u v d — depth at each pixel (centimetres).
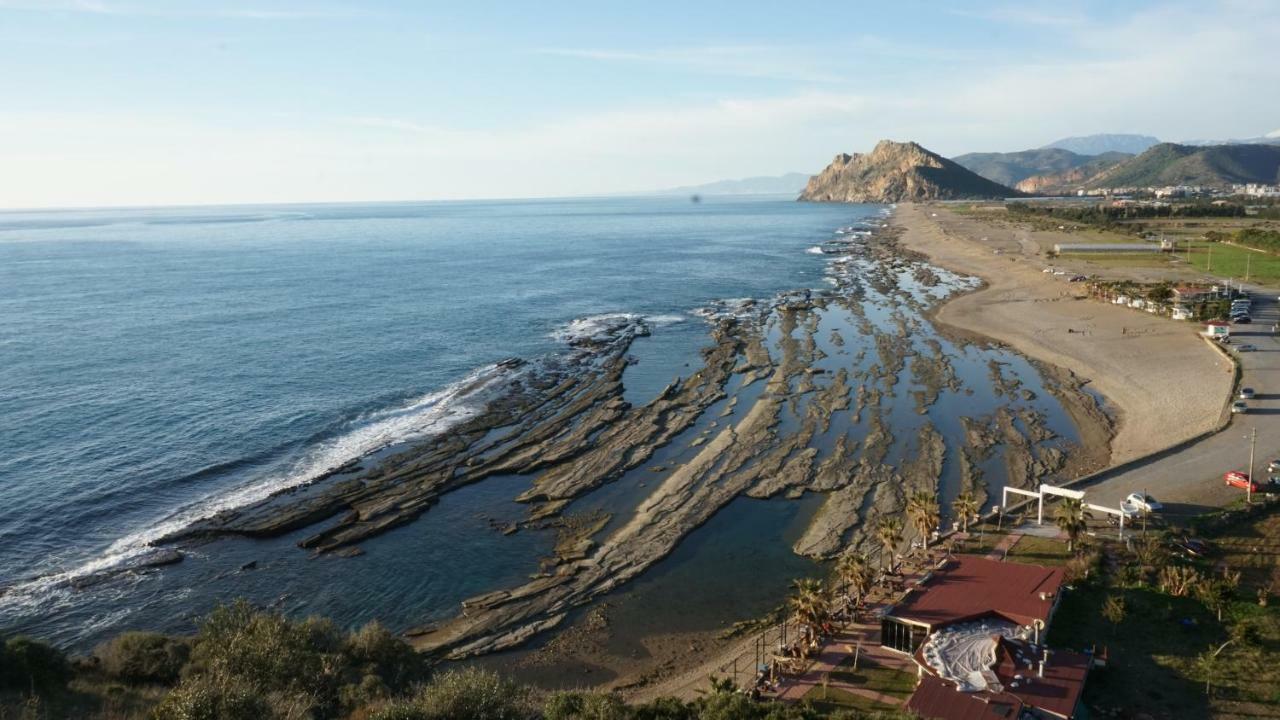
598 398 10025
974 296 16362
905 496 7075
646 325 14675
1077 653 4322
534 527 6775
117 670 4047
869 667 4556
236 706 3256
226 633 4200
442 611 5606
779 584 5819
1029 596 4828
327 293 18038
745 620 5384
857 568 5072
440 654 5062
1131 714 3994
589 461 8031
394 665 4412
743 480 7519
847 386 10331
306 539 6538
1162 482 6781
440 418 9375
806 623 4841
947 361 11438
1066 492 6075
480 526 6806
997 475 7475
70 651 5028
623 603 5641
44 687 3638
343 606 5653
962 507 6100
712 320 15050
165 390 10288
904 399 9762
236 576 6006
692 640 5188
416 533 6688
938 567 5303
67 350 12244
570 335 13838
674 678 4766
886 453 8069
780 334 13562
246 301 16838
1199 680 4247
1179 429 8181
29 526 6675
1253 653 4444
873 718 3759
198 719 3155
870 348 12375
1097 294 15075
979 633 4484
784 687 4412
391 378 11069
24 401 9731
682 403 9812
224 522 6731
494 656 5069
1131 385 9862
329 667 4072
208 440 8638
